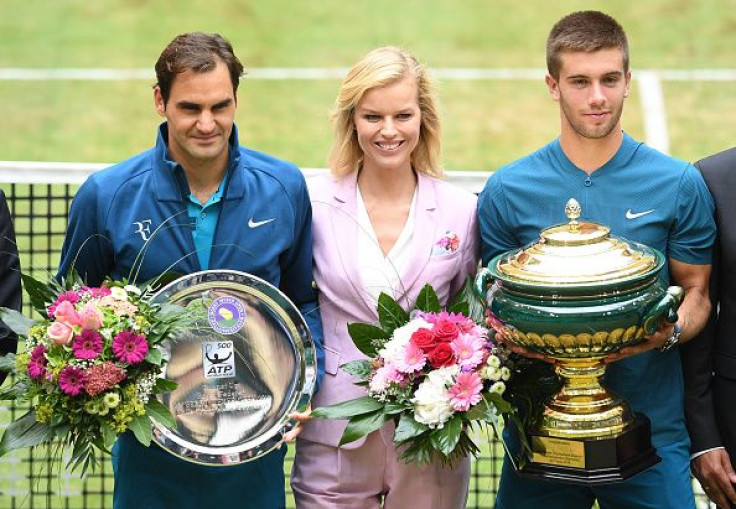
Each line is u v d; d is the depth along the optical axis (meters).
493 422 9.53
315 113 29.19
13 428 9.41
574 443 9.73
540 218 10.49
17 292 10.21
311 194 10.73
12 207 12.88
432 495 10.55
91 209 10.09
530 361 10.08
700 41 32.81
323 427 10.56
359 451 10.49
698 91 29.94
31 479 12.13
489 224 10.71
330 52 33.00
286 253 10.43
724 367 10.53
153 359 9.31
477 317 10.20
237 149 10.14
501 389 9.67
